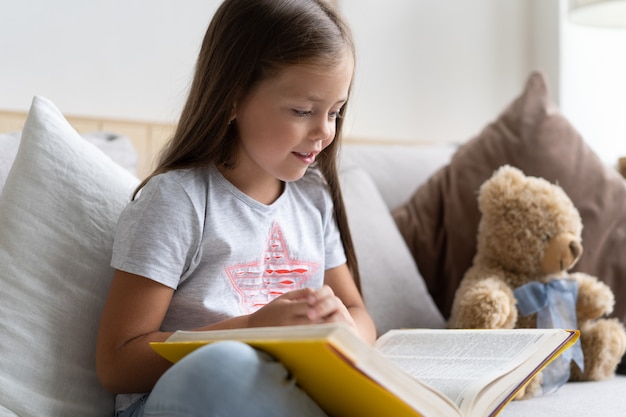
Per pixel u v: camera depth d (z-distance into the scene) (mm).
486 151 1579
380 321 1376
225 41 993
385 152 1797
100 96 1682
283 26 960
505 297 1244
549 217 1317
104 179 1093
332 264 1186
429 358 958
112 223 1070
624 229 1482
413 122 2238
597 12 2008
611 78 2395
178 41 1790
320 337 678
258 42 967
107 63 1690
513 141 1563
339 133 1148
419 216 1603
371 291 1393
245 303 1048
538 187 1348
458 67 2318
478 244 1428
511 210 1334
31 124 1067
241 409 695
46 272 998
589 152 1559
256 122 987
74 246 1025
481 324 1228
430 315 1448
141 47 1736
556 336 951
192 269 1004
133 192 1111
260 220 1070
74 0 1646
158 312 938
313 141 984
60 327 988
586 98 2375
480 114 2365
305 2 997
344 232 1207
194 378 704
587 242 1450
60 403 961
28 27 1588
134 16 1726
